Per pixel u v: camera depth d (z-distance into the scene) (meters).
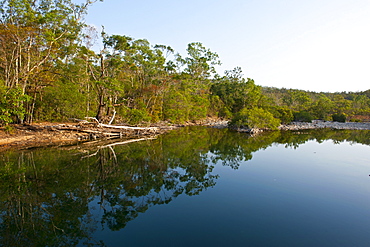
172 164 13.86
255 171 12.21
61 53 24.33
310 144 21.19
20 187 9.69
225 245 5.59
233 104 55.16
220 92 58.25
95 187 9.87
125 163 13.97
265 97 51.12
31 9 20.69
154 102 36.25
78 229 6.43
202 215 7.25
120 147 18.92
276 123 33.97
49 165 12.90
